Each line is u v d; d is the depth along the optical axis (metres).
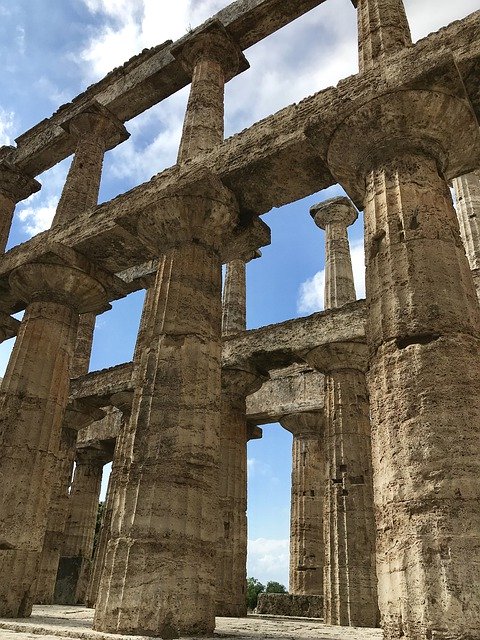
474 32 7.80
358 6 10.59
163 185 10.93
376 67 8.65
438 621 4.88
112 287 12.96
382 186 7.66
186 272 9.48
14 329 15.02
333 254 22.84
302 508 18.08
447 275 6.75
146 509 7.52
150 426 8.19
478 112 8.02
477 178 15.62
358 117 7.86
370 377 6.78
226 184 10.05
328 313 14.70
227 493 14.77
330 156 8.40
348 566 12.45
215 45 13.42
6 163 16.89
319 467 18.44
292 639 6.98
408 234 7.09
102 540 15.45
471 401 5.88
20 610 9.56
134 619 6.79
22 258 12.96
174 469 7.81
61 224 12.85
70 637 6.69
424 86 7.62
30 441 10.85
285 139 9.31
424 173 7.60
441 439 5.66
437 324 6.34
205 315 9.23
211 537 7.75
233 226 10.14
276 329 15.38
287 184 9.89
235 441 15.44
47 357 11.68
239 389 15.78
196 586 7.24
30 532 10.23
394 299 6.74
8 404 11.07
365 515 12.89
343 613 12.05
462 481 5.41
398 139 7.79
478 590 4.91
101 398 18.34
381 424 6.22
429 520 5.33
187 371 8.61
